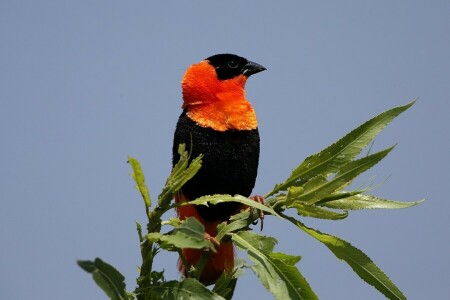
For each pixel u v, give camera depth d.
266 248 8.93
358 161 9.12
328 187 9.16
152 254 8.61
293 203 9.35
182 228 7.95
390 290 9.05
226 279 9.66
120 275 6.96
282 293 8.52
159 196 8.81
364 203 9.33
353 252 9.13
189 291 8.30
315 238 9.32
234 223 9.48
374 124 9.19
